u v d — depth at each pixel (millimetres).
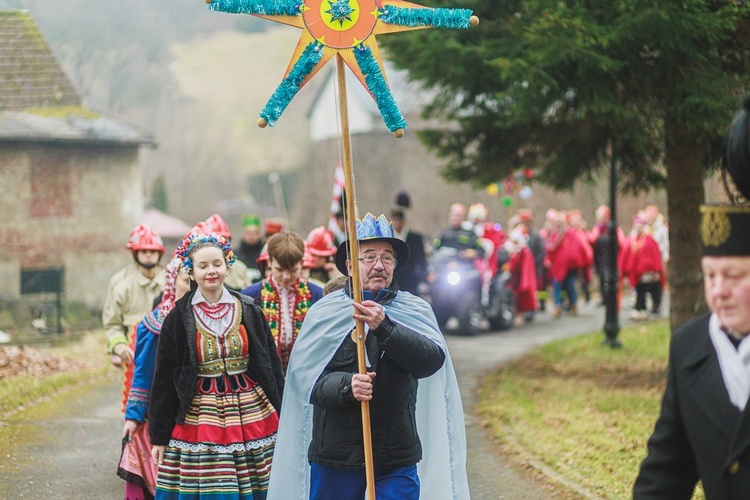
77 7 45375
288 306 7551
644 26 10078
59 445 10094
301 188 59312
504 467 9109
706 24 9805
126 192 29688
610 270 17219
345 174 5328
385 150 46125
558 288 24312
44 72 30203
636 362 15383
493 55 11500
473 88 12531
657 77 10828
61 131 28188
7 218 28062
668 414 3635
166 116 63438
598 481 8297
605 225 25531
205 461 6223
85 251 29094
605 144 13227
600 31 10180
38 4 43625
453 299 20250
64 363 16109
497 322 21328
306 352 5594
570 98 11781
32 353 16219
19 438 10344
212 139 65875
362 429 5328
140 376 6996
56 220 28703
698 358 3512
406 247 5781
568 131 12742
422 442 5973
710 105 10312
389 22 5445
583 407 11703
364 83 5453
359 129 50812
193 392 6246
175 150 64688
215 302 6371
